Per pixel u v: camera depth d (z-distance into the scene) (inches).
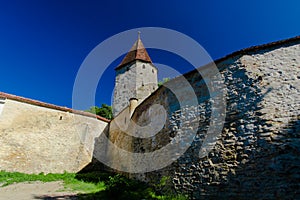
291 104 197.2
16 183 377.7
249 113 216.4
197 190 221.8
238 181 195.0
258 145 196.4
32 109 529.7
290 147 178.5
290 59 221.8
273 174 177.6
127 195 251.9
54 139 544.4
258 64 237.1
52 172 515.8
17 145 479.8
